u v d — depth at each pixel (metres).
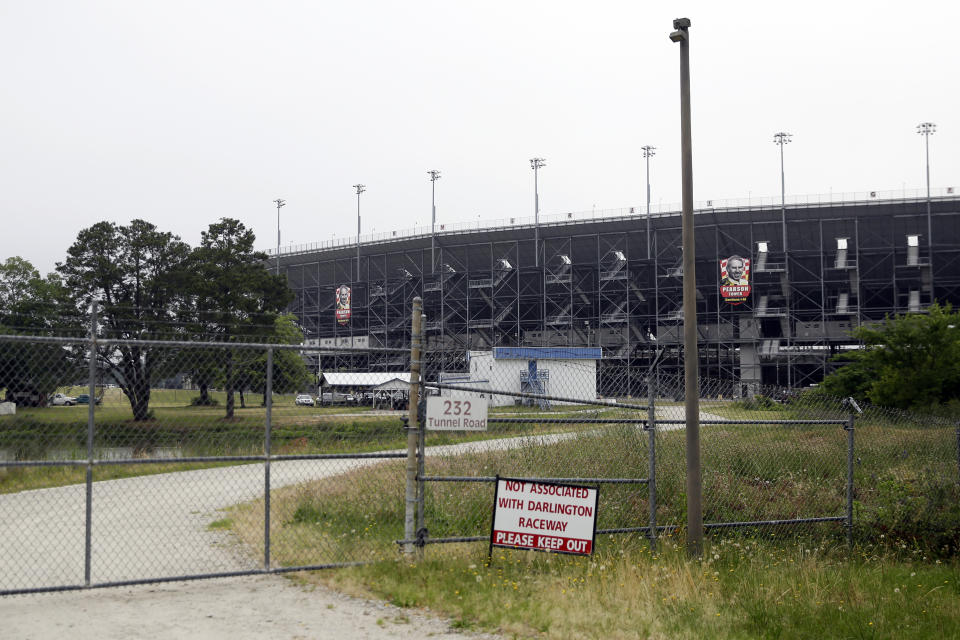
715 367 76.12
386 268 90.25
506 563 9.48
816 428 19.14
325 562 9.69
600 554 9.85
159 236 53.06
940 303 74.25
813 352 70.81
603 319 78.31
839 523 12.28
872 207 68.88
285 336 56.72
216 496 15.43
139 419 13.62
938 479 12.85
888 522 11.90
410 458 9.62
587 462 14.47
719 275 75.12
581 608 7.72
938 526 11.62
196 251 54.84
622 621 7.36
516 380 36.31
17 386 11.75
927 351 28.66
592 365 36.66
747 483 15.07
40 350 11.70
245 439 14.23
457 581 8.56
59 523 12.73
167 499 15.15
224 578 8.92
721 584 8.80
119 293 51.94
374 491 13.35
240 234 57.44
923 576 9.77
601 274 81.44
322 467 19.70
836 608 8.02
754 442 17.03
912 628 7.47
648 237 74.00
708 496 13.59
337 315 88.06
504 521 9.60
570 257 82.44
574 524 9.61
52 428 12.61
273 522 12.29
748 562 10.24
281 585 8.61
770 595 8.39
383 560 9.45
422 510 9.74
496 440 16.09
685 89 10.36
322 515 12.45
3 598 8.07
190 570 9.45
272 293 57.19
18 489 16.48
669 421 10.84
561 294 82.31
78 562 9.98
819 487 14.46
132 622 7.23
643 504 13.34
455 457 14.90
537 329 86.81
